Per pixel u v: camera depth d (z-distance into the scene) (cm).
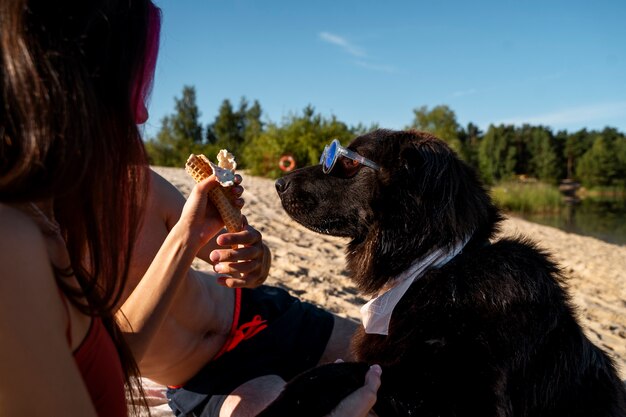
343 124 2564
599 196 6881
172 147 4869
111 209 147
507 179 5153
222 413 267
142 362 263
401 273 303
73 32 131
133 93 158
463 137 8112
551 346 272
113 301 168
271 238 849
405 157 312
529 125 9256
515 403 257
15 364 111
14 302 112
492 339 260
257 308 307
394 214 312
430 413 262
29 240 118
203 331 279
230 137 6009
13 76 119
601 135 9219
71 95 126
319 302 546
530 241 309
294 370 311
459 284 275
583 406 278
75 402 120
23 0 121
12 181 120
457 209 296
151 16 163
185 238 198
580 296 787
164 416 296
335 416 229
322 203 350
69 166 125
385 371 271
